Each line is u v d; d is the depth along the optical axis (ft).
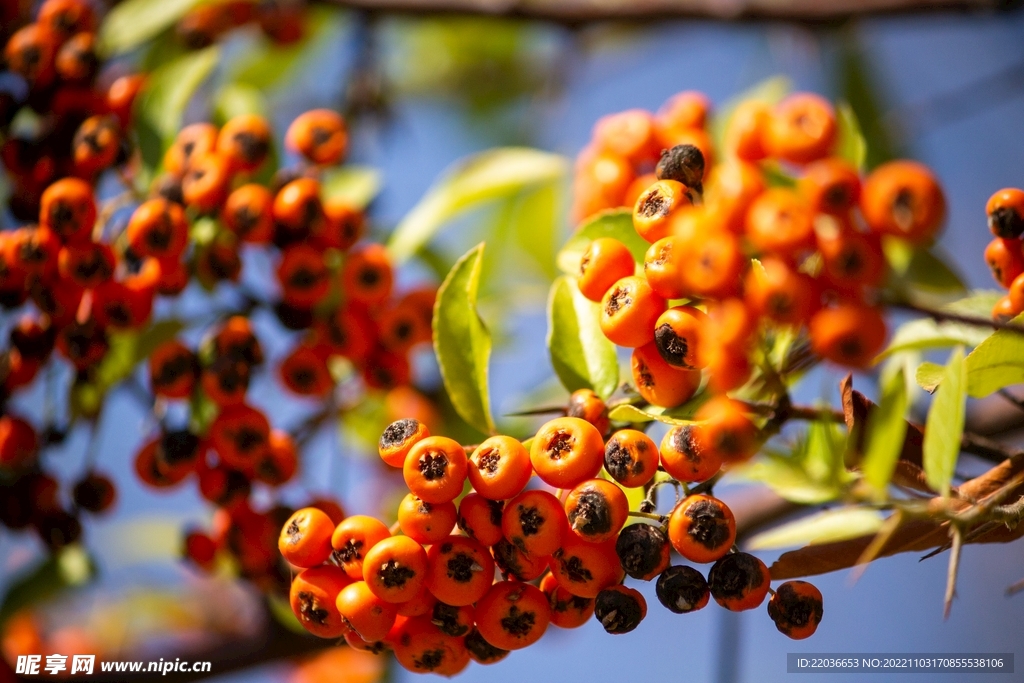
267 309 12.35
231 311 12.26
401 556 7.64
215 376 11.10
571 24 17.03
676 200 7.53
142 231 10.77
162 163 12.38
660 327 7.52
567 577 7.65
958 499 7.70
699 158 7.81
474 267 9.72
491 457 7.67
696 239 6.41
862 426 7.57
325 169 12.64
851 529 8.77
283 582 12.34
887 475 6.78
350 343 12.35
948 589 6.92
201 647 15.89
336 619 8.19
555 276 17.63
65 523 12.91
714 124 16.69
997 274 8.68
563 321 9.38
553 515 7.45
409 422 7.92
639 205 7.67
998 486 7.71
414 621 8.15
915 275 10.37
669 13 16.66
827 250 6.17
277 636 15.14
